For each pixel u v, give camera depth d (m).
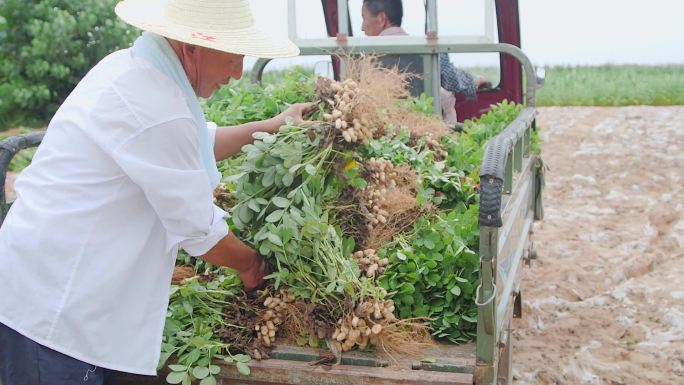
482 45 4.43
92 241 2.09
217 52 2.20
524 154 3.91
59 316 2.07
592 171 8.71
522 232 3.47
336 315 2.33
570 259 6.00
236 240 2.32
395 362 2.22
